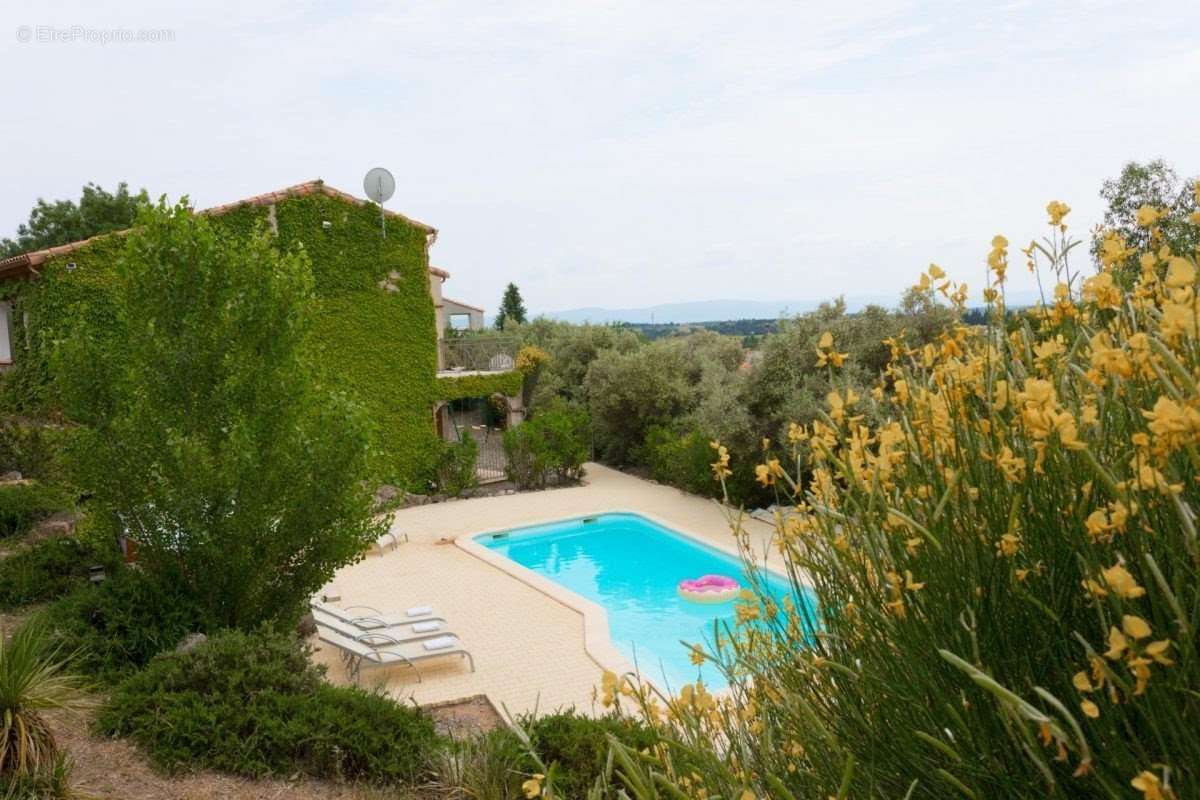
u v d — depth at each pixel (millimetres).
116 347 8766
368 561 14867
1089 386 1768
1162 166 13422
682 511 18344
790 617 2400
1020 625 1617
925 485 1884
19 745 5344
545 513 18609
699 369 25047
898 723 1771
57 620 7852
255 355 8773
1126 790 1261
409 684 9211
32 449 13953
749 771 1914
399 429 21641
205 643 7070
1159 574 1169
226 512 8375
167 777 5902
